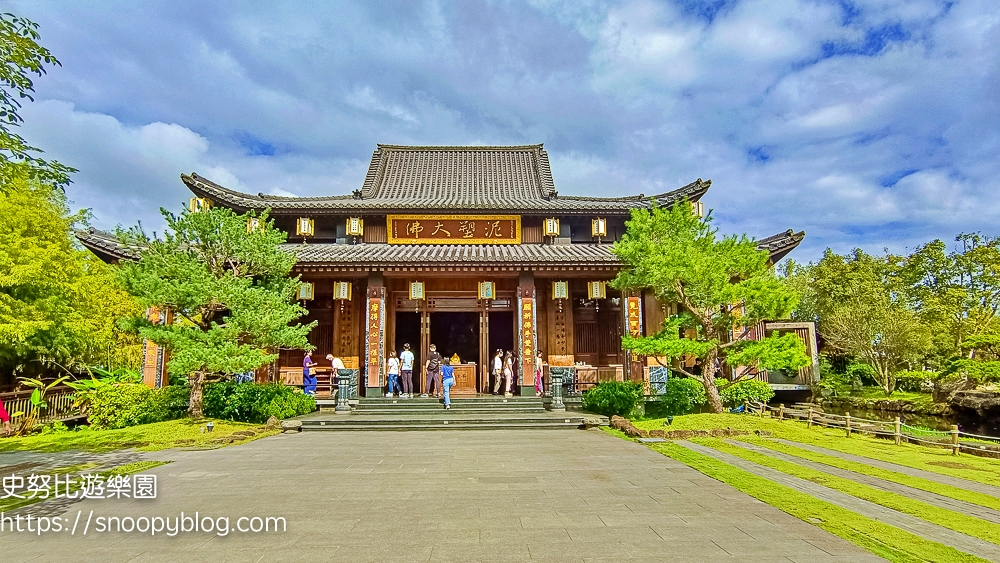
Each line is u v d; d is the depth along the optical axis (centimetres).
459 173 3034
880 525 664
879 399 2650
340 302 2270
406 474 975
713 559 549
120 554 581
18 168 780
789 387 2306
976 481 984
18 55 746
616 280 1750
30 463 1092
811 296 3894
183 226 1514
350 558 561
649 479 927
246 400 1673
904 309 2966
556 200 2691
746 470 1011
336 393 1964
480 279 2253
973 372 2184
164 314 1945
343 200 2600
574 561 546
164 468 1037
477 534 634
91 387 1688
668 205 2548
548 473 980
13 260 1720
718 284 1527
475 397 2036
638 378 2095
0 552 590
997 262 2950
